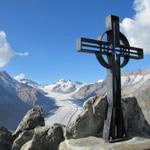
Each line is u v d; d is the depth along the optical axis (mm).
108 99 24641
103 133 24312
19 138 26469
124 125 24703
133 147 21672
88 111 25547
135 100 28297
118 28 25141
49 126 25781
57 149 24609
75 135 24719
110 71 24578
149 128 28781
